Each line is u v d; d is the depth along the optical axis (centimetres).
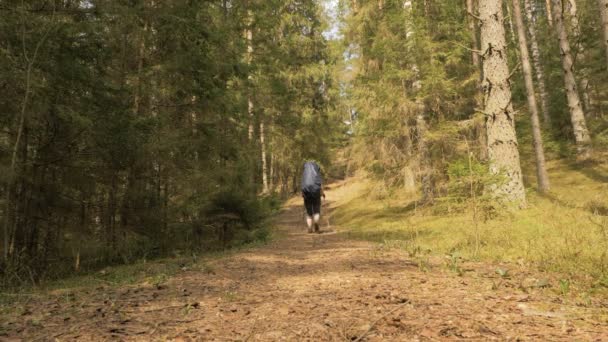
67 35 583
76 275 624
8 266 523
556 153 1886
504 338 214
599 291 324
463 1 1537
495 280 384
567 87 1741
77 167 660
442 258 547
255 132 1869
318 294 339
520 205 955
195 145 877
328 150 2373
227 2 1226
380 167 1540
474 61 1532
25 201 616
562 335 216
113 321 281
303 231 1352
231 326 259
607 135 1666
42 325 276
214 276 459
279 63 1691
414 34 1325
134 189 742
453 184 729
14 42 548
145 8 748
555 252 502
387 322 247
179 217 859
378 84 1432
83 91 637
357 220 1625
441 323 242
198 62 863
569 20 2034
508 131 984
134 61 830
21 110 564
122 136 668
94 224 716
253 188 1019
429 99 1386
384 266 481
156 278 452
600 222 702
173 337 240
